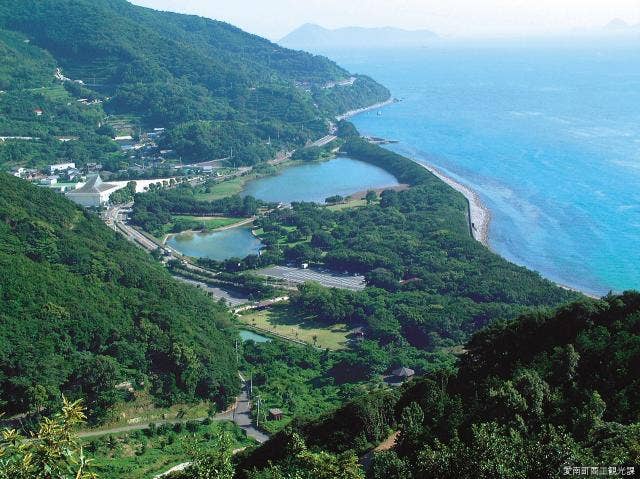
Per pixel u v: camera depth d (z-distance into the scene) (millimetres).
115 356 171500
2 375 149500
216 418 170625
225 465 74500
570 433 90688
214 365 183250
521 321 140000
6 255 188000
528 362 127625
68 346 165250
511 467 76438
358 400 133000
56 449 46250
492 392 107125
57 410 147500
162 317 191625
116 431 155375
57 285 184125
